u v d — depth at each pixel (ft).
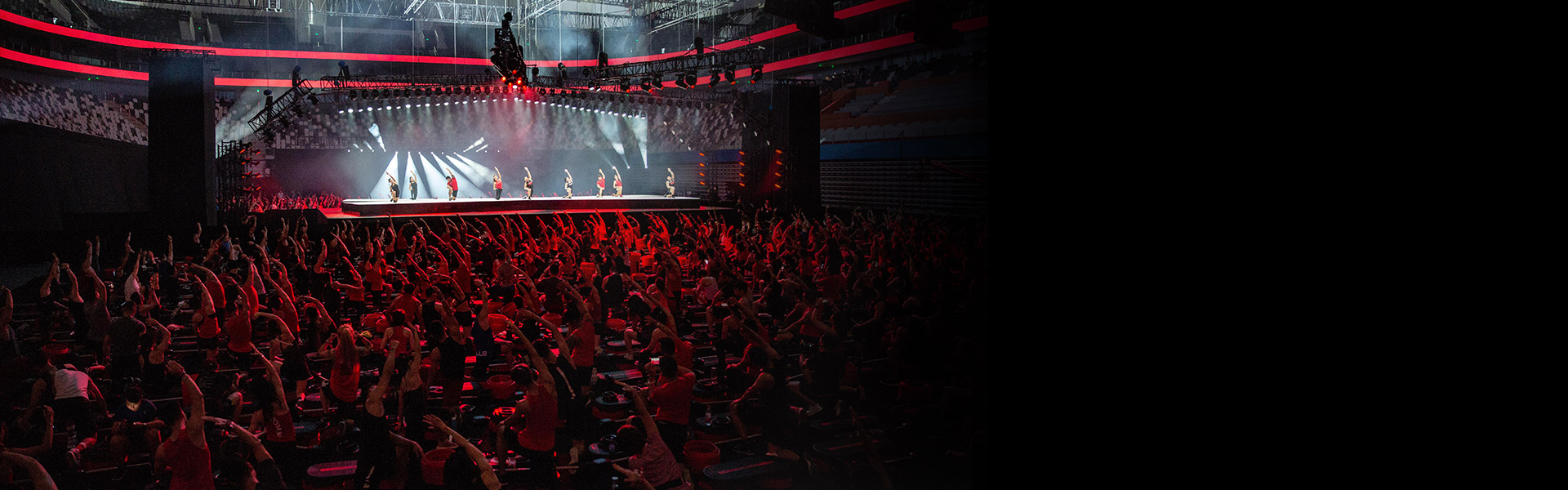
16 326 45.50
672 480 20.29
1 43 107.65
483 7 147.64
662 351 26.05
